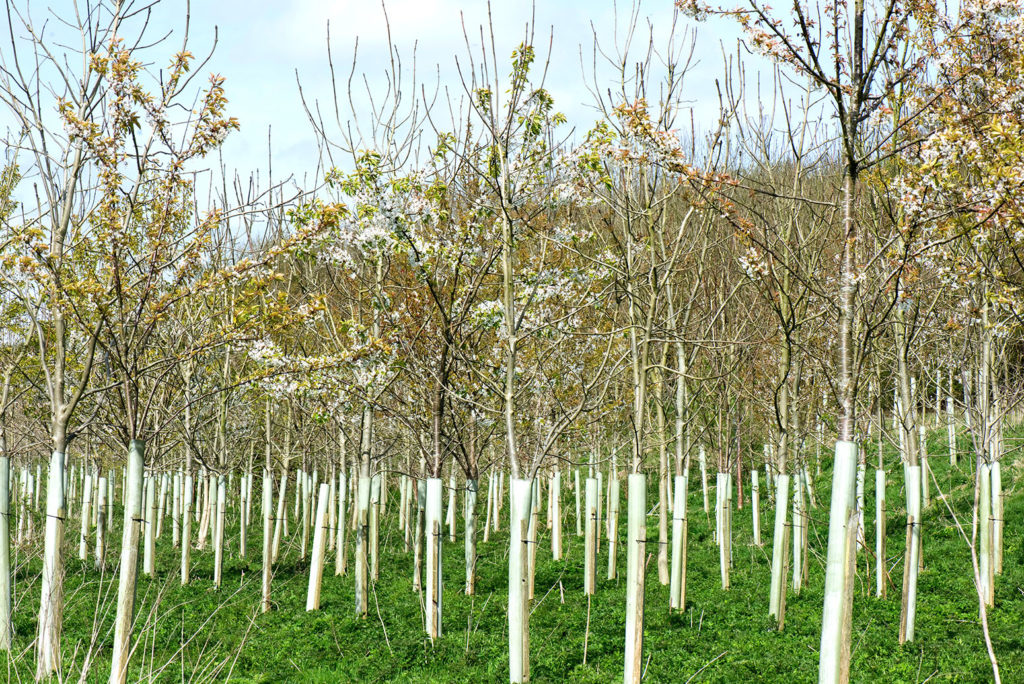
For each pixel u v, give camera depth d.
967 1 8.70
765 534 24.66
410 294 14.25
